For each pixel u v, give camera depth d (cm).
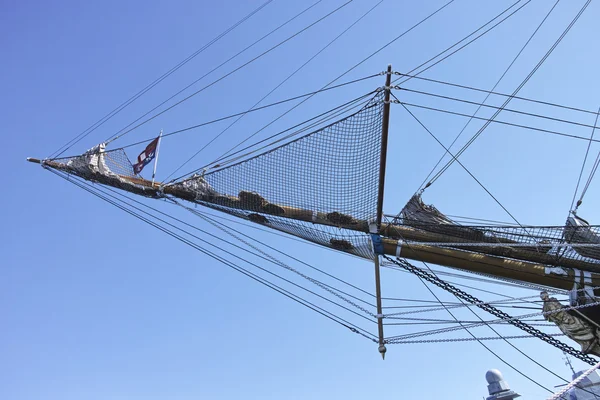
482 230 1018
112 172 1160
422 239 1027
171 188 1113
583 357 1020
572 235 1011
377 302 1066
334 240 1052
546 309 1015
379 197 965
